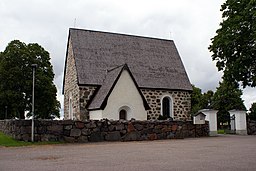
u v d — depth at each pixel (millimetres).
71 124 18109
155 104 27109
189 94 28984
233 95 42031
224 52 26422
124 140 19266
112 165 8695
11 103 38062
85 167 8406
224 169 7848
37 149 13859
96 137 18625
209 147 14008
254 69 26141
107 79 25078
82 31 28938
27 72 39000
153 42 31672
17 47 40062
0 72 38250
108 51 28406
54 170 8000
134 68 28062
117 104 22891
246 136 24500
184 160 9562
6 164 9188
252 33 24391
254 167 8117
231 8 26438
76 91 25547
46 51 42188
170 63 30344
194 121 23281
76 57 26547
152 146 14812
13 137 18141
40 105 40000
